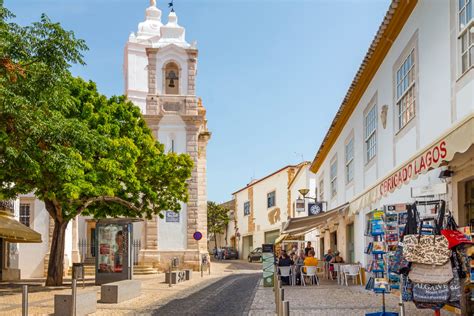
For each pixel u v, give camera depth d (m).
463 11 10.53
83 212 25.19
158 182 25.73
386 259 11.46
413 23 13.77
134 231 36.81
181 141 37.09
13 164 14.91
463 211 11.31
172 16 40.50
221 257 65.38
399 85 15.40
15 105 12.49
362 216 20.97
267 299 16.91
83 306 13.33
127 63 45.22
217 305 15.47
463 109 10.41
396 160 15.56
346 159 24.41
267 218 58.66
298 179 46.91
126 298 16.92
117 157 21.25
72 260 34.12
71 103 14.56
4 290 20.61
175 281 24.80
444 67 11.47
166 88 37.97
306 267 22.58
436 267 8.64
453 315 11.23
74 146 15.59
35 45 12.49
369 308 13.30
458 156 10.97
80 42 12.71
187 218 36.59
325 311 13.02
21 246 31.91
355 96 21.16
